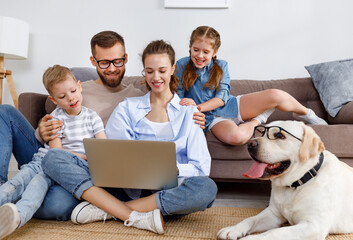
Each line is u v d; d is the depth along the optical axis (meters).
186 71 1.99
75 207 1.28
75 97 1.53
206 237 1.17
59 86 1.49
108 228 1.24
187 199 1.25
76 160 1.33
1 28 2.71
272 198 1.29
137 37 3.00
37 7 3.09
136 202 1.31
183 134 1.46
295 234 1.04
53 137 1.52
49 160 1.29
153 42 1.52
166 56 1.47
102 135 1.56
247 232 1.19
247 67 2.91
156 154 1.20
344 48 2.81
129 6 3.00
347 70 2.38
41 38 3.10
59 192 1.30
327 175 1.18
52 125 1.52
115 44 1.67
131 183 1.28
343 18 2.80
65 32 3.08
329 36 2.82
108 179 1.28
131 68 3.02
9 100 3.16
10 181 1.28
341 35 2.81
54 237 1.14
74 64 3.09
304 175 1.18
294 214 1.18
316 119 1.99
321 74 2.48
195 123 1.50
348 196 1.20
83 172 1.30
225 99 1.97
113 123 1.54
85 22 3.05
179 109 1.53
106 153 1.22
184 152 1.49
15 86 3.14
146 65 1.47
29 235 1.16
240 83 2.63
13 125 1.55
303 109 1.94
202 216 1.47
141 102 1.57
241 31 2.90
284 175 1.20
